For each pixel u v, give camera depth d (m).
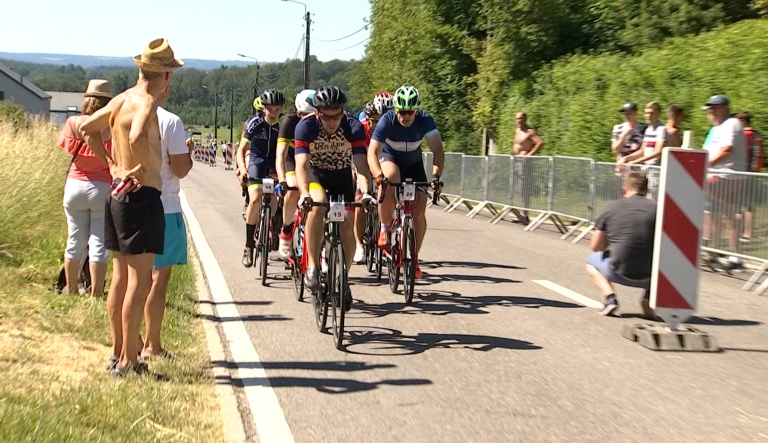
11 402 4.05
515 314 7.13
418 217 7.90
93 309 6.30
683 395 4.96
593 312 7.25
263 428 4.28
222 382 5.02
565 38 19.69
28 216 8.59
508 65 19.89
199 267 9.37
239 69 101.31
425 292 8.06
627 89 14.45
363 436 4.21
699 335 6.05
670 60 13.52
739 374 5.43
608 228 6.96
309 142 6.26
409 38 23.98
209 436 4.05
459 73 23.30
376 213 8.90
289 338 6.20
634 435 4.28
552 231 13.38
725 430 4.37
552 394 4.95
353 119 6.38
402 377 5.25
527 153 14.99
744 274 9.34
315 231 6.26
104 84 6.78
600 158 15.39
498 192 14.91
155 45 4.69
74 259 6.92
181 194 20.27
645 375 5.38
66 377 4.71
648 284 6.84
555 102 17.20
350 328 6.56
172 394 4.61
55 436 3.64
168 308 6.84
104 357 5.28
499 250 11.07
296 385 5.04
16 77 74.81
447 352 5.88
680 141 11.09
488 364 5.58
